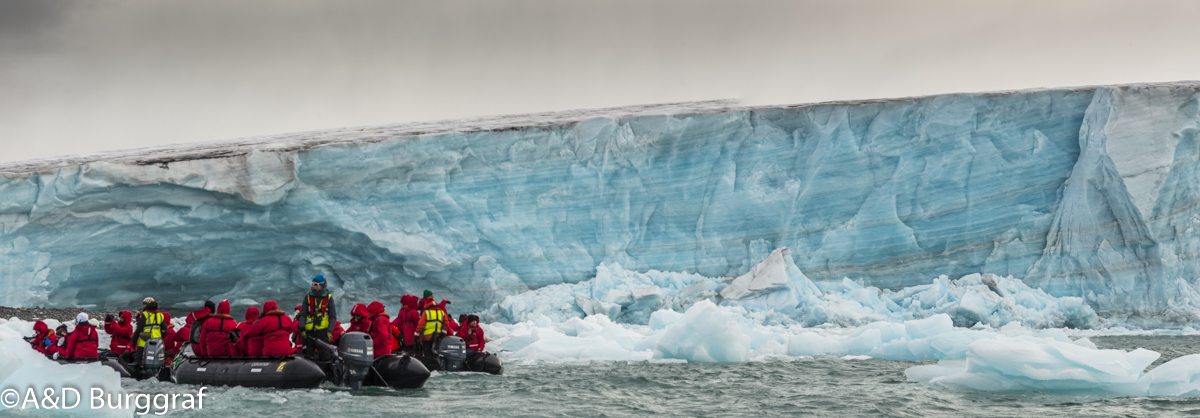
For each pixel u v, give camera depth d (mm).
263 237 36281
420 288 37594
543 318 31234
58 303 35312
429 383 17875
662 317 29828
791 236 37750
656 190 38188
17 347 14258
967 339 22234
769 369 21141
